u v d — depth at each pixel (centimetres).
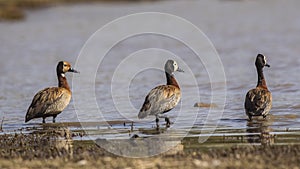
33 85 2636
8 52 3853
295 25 4869
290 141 1409
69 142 1477
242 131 1562
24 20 5800
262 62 1862
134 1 7938
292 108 1895
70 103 2109
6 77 2884
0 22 5625
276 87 2309
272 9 6344
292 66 2892
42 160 1247
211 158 1222
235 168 1135
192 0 7875
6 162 1232
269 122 1689
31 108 1758
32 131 1661
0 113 1989
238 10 6438
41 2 7388
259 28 4803
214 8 6750
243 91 2280
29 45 4166
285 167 1146
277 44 3834
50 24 5459
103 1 7969
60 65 1828
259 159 1203
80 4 7631
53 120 1797
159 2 7775
